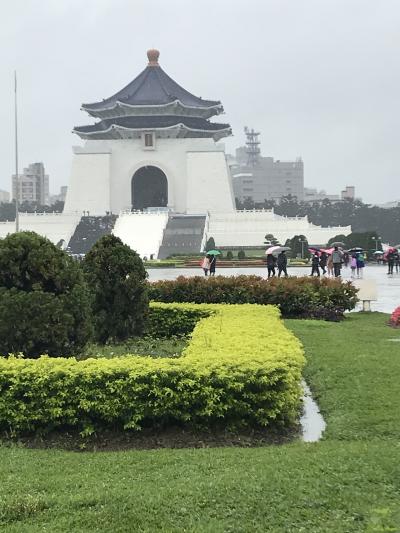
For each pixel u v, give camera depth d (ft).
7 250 43.01
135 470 28.04
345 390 41.24
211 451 30.94
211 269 154.10
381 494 24.14
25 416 34.37
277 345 41.42
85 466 28.91
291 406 35.81
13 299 41.63
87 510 23.56
